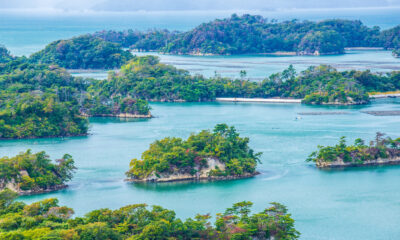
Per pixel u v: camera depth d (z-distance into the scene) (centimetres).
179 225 18425
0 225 18300
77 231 17600
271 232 18550
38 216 19188
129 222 18875
